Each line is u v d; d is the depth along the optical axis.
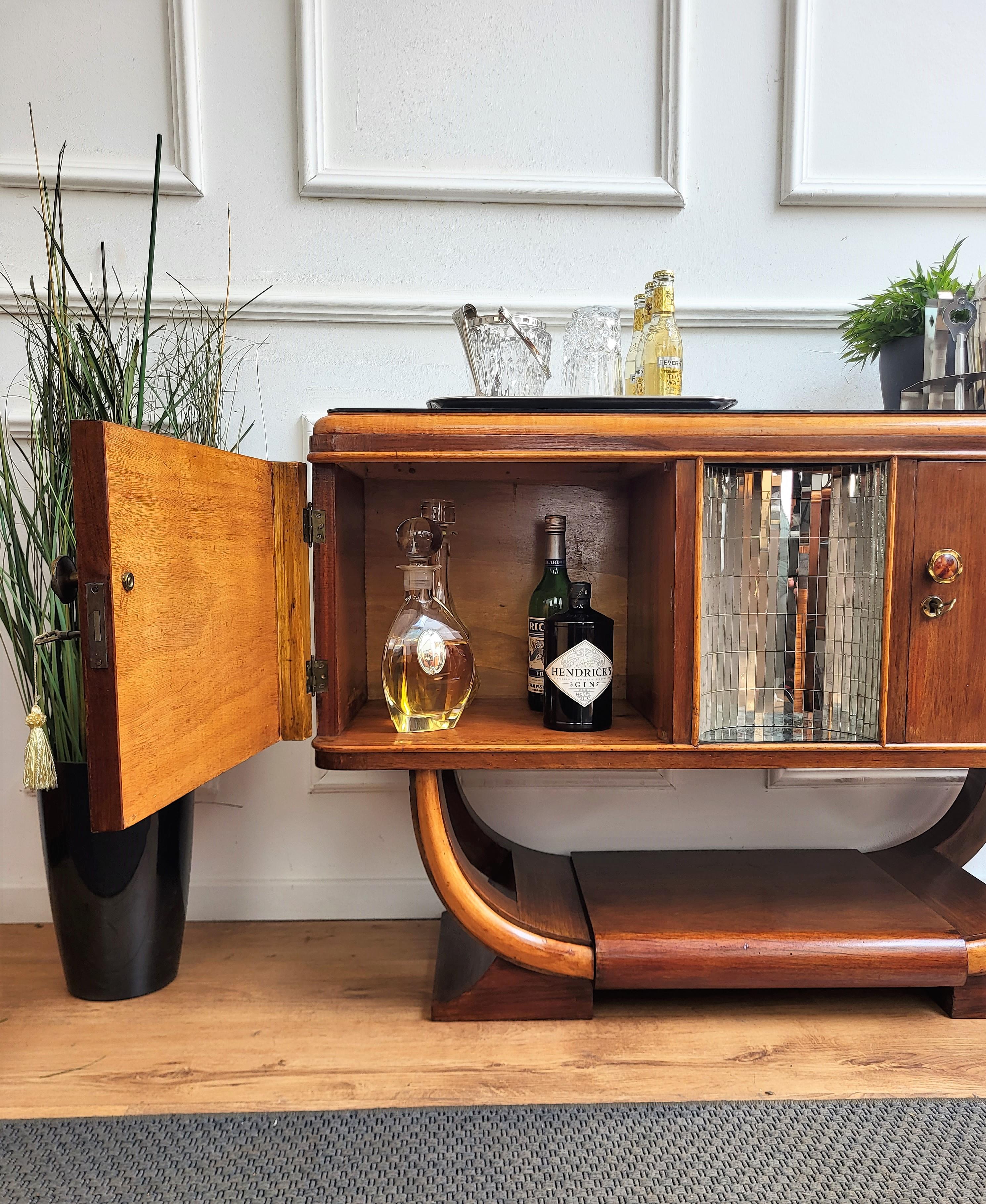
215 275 1.12
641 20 1.11
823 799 1.19
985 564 0.83
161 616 0.70
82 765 0.91
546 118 1.12
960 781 1.19
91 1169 0.68
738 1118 0.74
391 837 1.17
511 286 1.14
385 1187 0.66
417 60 1.10
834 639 0.88
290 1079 0.80
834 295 1.17
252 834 1.17
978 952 0.88
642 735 0.89
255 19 1.09
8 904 1.16
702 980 0.87
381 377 1.14
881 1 1.12
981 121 1.15
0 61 1.07
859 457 0.82
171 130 1.10
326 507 0.86
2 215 1.09
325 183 1.10
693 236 1.15
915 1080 0.80
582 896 1.00
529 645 1.04
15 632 0.95
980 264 1.17
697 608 0.84
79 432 0.62
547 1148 0.70
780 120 1.14
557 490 1.12
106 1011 0.92
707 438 0.82
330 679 0.88
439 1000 0.91
